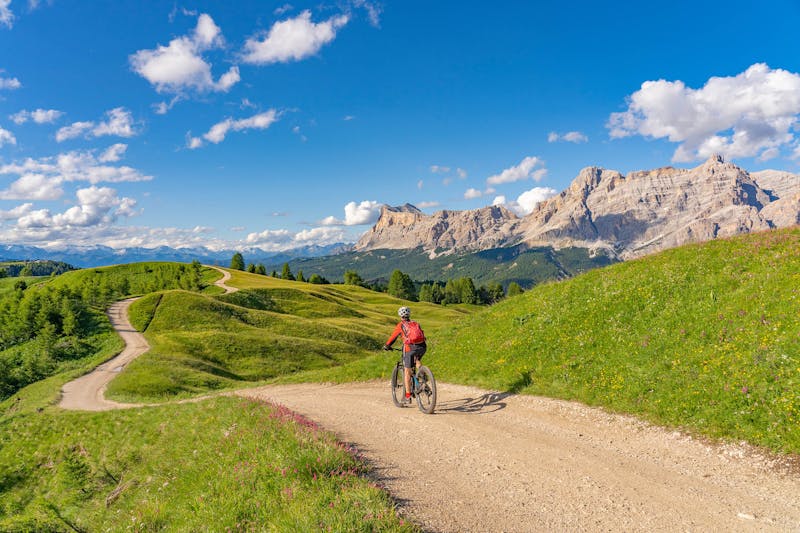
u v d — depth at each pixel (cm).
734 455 858
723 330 1266
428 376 1338
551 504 714
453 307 16912
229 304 9831
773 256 1523
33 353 7394
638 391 1217
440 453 979
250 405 1727
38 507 1780
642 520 653
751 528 618
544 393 1424
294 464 855
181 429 2020
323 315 11469
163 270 15688
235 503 790
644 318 1566
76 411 3716
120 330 8362
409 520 643
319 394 2116
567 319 1839
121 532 1052
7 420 3706
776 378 988
